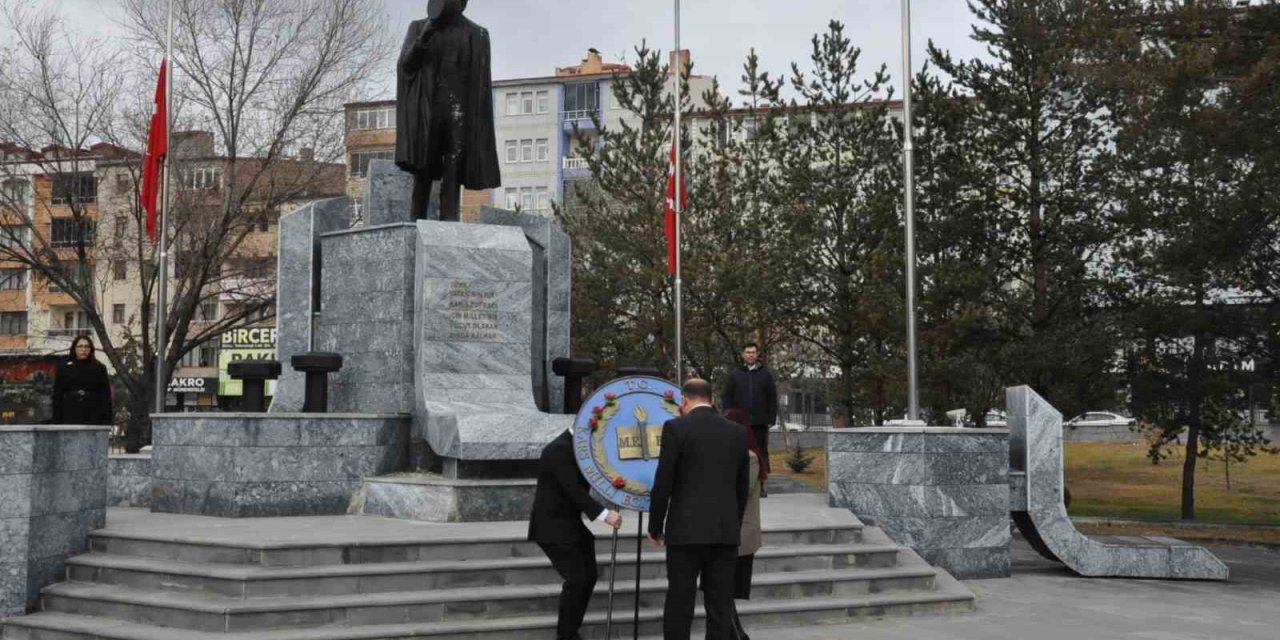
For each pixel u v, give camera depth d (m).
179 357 31.19
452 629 9.25
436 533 10.78
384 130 51.88
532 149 70.31
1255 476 37.25
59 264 31.34
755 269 27.69
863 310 26.70
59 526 10.47
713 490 8.05
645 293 29.86
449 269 13.81
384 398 14.11
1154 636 10.23
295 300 14.86
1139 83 18.78
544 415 12.76
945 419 27.86
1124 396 26.97
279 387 14.56
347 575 9.67
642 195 30.22
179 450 13.12
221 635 8.87
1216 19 19.31
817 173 28.98
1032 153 27.33
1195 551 14.49
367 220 15.77
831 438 14.55
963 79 27.91
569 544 8.73
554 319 15.62
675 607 8.02
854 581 11.55
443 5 14.92
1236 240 18.98
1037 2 26.39
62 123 29.80
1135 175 25.47
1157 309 24.06
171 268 38.53
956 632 10.35
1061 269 27.19
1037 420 14.77
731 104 30.67
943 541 13.96
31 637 9.51
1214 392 24.67
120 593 9.79
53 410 13.53
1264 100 17.11
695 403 8.38
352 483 13.02
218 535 10.43
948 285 26.19
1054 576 14.60
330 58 31.14
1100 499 30.44
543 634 9.55
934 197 27.91
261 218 31.58
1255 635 10.35
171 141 28.88
